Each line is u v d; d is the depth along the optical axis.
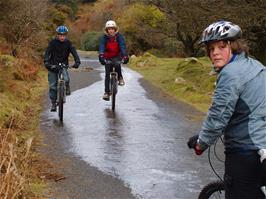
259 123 3.58
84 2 74.56
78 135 8.41
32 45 23.62
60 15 47.31
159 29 42.28
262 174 3.57
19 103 10.73
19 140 7.34
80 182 5.95
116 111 10.99
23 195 5.00
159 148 7.69
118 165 6.71
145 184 5.96
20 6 22.89
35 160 6.63
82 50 57.28
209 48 3.83
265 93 3.63
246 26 15.05
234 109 3.61
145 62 27.59
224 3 14.88
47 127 8.98
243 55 3.73
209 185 4.61
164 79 18.44
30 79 15.74
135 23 44.66
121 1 60.59
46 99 12.45
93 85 16.23
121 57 11.01
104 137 8.33
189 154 7.37
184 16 17.41
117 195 5.56
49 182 5.88
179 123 9.80
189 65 18.88
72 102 12.14
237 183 3.63
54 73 10.06
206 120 3.70
